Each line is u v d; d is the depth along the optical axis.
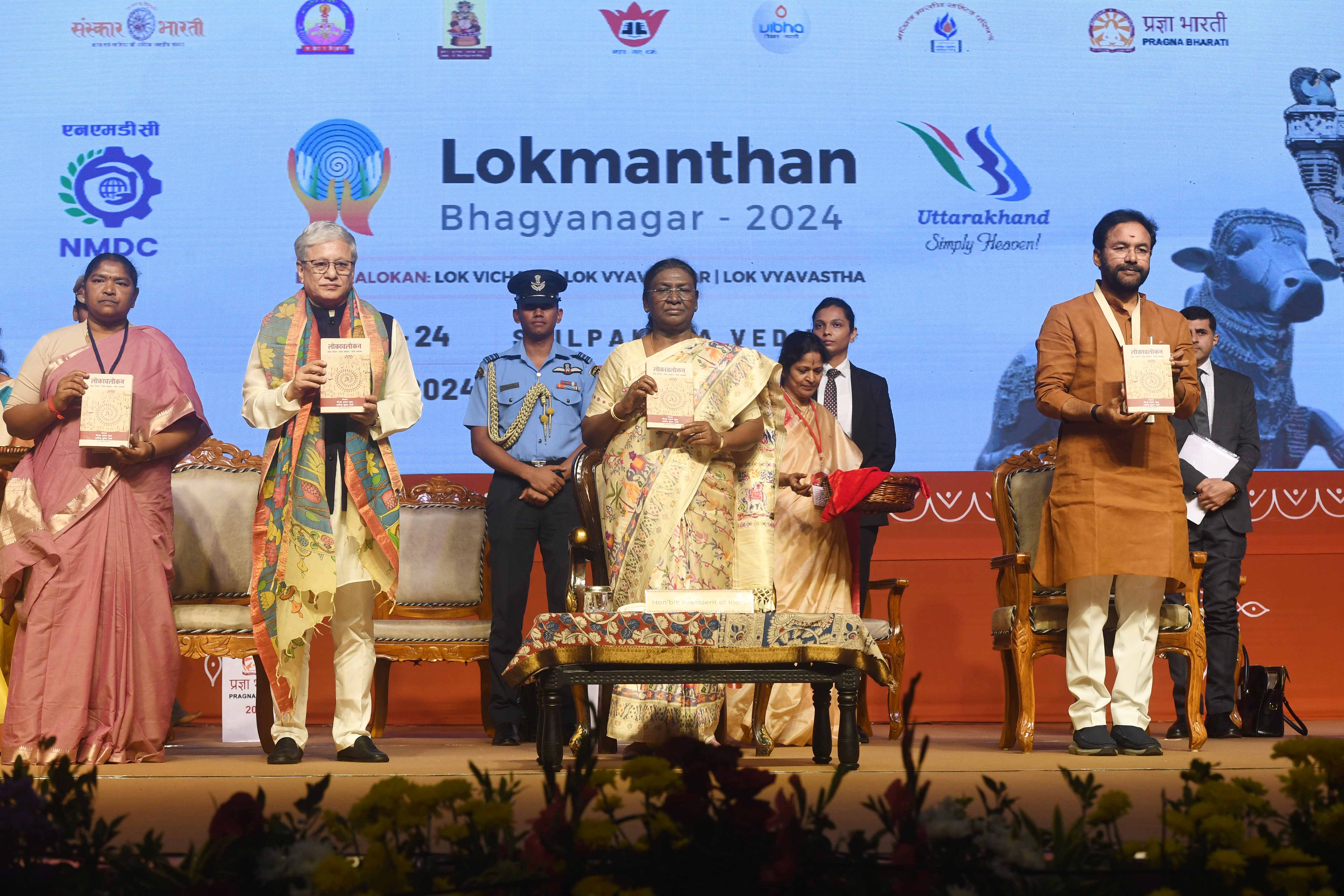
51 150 6.77
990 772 3.92
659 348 4.75
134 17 6.83
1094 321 4.80
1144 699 4.71
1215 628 5.72
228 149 6.82
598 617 3.84
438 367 6.80
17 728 4.42
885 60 6.99
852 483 5.39
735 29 6.97
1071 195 6.97
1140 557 4.59
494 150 6.89
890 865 1.63
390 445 4.71
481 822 1.68
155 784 3.72
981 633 6.75
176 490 5.34
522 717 5.43
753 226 6.93
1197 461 5.57
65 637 4.48
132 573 4.61
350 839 1.76
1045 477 5.36
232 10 6.85
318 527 4.50
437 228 6.86
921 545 6.79
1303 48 7.05
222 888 1.57
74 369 4.73
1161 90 7.01
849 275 6.93
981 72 7.00
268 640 4.50
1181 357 4.72
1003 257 6.95
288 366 4.64
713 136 6.95
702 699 4.49
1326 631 6.79
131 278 4.86
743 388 4.60
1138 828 2.61
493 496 5.66
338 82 6.87
